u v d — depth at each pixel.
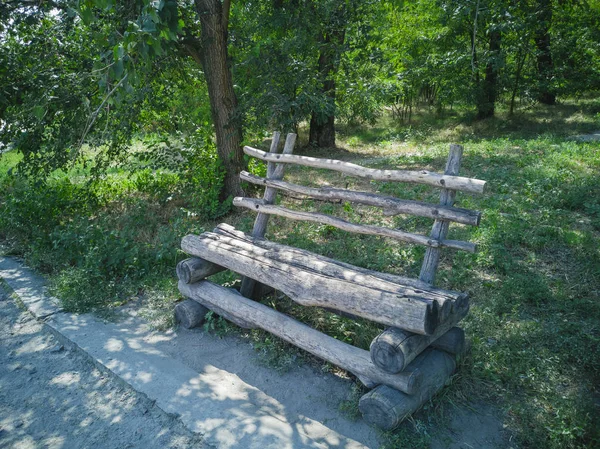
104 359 3.90
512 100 17.42
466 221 3.19
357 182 9.45
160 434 3.09
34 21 7.31
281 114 7.69
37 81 7.02
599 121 14.92
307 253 4.02
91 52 7.27
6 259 6.19
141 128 8.72
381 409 3.00
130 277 5.50
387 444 2.91
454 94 17.17
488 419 3.14
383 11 13.89
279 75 8.24
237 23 9.48
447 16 10.02
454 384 3.40
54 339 4.38
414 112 22.03
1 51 7.24
